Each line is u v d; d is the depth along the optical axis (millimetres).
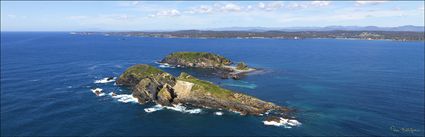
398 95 105438
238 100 85750
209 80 129125
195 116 81562
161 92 90875
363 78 136625
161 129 73188
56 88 109375
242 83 123375
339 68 166125
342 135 70125
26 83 116750
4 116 79562
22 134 68875
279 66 170875
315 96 102938
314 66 172375
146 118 80000
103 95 100375
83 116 80750
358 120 79625
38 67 157750
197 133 71125
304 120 78938
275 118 78375
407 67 172000
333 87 117375
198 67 162250
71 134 69438
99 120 78188
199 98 88812
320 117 81500
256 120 78625
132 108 87625
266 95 103938
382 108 90062
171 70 153125
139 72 114062
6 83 116438
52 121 76875
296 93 106875
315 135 69938
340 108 89562
